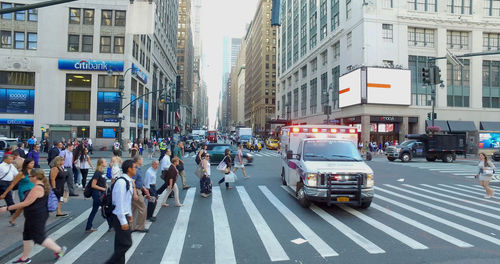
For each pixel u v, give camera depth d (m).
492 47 37.97
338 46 42.50
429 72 15.85
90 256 5.19
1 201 9.04
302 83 58.25
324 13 47.19
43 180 4.77
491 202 9.81
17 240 5.75
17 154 8.34
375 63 34.84
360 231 6.62
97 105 34.44
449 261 4.95
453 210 8.64
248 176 15.78
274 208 8.83
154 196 7.66
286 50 71.25
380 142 36.22
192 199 10.09
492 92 37.69
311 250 5.46
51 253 5.31
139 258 5.08
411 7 36.06
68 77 34.38
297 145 12.05
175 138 39.12
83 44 34.34
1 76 33.72
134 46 36.50
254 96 120.38
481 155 10.86
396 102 34.59
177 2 75.31
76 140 17.12
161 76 55.31
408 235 6.34
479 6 37.38
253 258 5.08
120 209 4.32
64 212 8.12
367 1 34.91
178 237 6.20
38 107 33.66
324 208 8.83
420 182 14.23
